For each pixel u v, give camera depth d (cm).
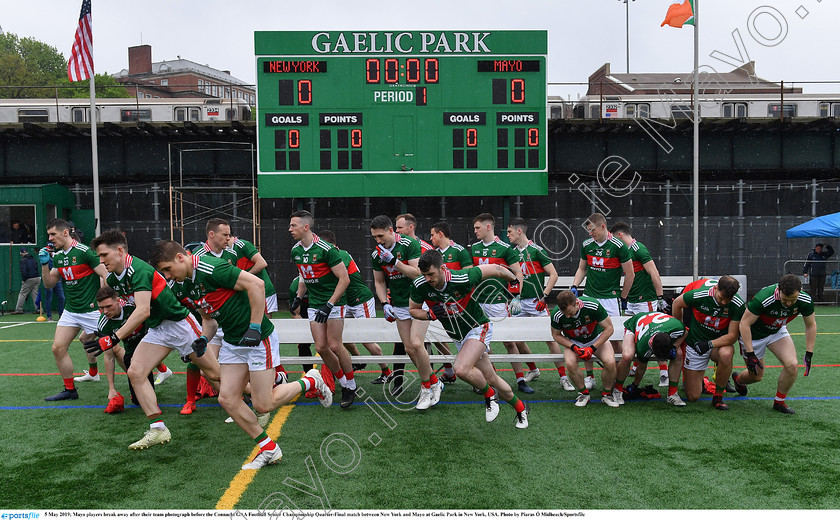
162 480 358
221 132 1523
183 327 436
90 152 1570
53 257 539
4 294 1339
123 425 474
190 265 358
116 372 682
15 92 3812
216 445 423
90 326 551
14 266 1339
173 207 1608
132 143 1573
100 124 1441
